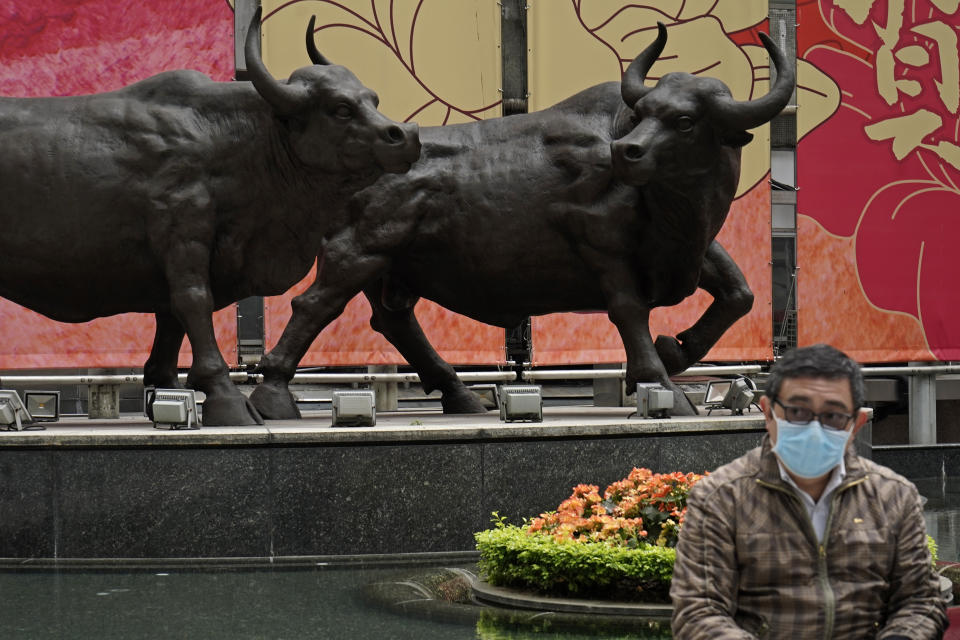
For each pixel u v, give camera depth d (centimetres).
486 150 1043
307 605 654
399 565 787
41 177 920
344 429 827
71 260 933
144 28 1305
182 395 858
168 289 959
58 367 1296
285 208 945
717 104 920
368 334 1348
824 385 330
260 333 1404
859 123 1462
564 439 860
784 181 1498
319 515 816
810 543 342
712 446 909
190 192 920
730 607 345
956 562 802
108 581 729
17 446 809
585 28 1389
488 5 1372
